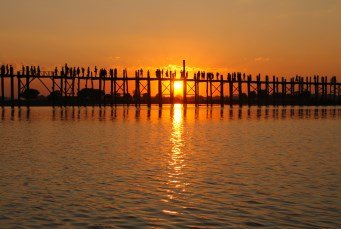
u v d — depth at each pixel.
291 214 15.09
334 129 51.00
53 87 97.31
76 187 18.94
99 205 16.12
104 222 14.24
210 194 17.80
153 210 15.53
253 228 13.72
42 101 129.75
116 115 79.62
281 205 16.19
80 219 14.52
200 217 14.77
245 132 47.12
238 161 26.23
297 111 101.94
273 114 87.56
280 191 18.31
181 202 16.56
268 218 14.66
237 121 66.25
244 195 17.64
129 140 38.31
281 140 38.72
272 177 21.23
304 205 16.17
